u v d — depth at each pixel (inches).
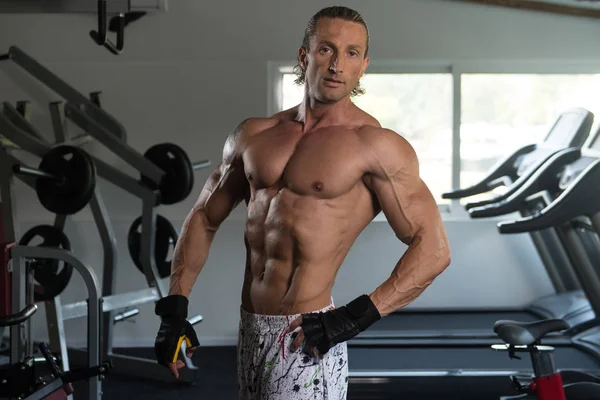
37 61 198.7
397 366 159.8
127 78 211.8
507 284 219.5
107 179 176.7
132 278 211.5
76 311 164.9
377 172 73.8
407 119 224.5
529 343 96.8
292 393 73.0
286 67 217.3
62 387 112.3
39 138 178.9
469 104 222.8
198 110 212.7
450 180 224.7
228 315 212.4
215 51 212.2
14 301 113.7
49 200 155.9
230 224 211.6
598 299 180.5
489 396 149.0
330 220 73.6
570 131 185.5
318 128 76.4
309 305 73.5
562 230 179.5
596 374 145.9
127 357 182.9
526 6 213.5
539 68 220.7
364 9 215.2
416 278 71.7
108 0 159.2
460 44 215.8
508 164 193.9
